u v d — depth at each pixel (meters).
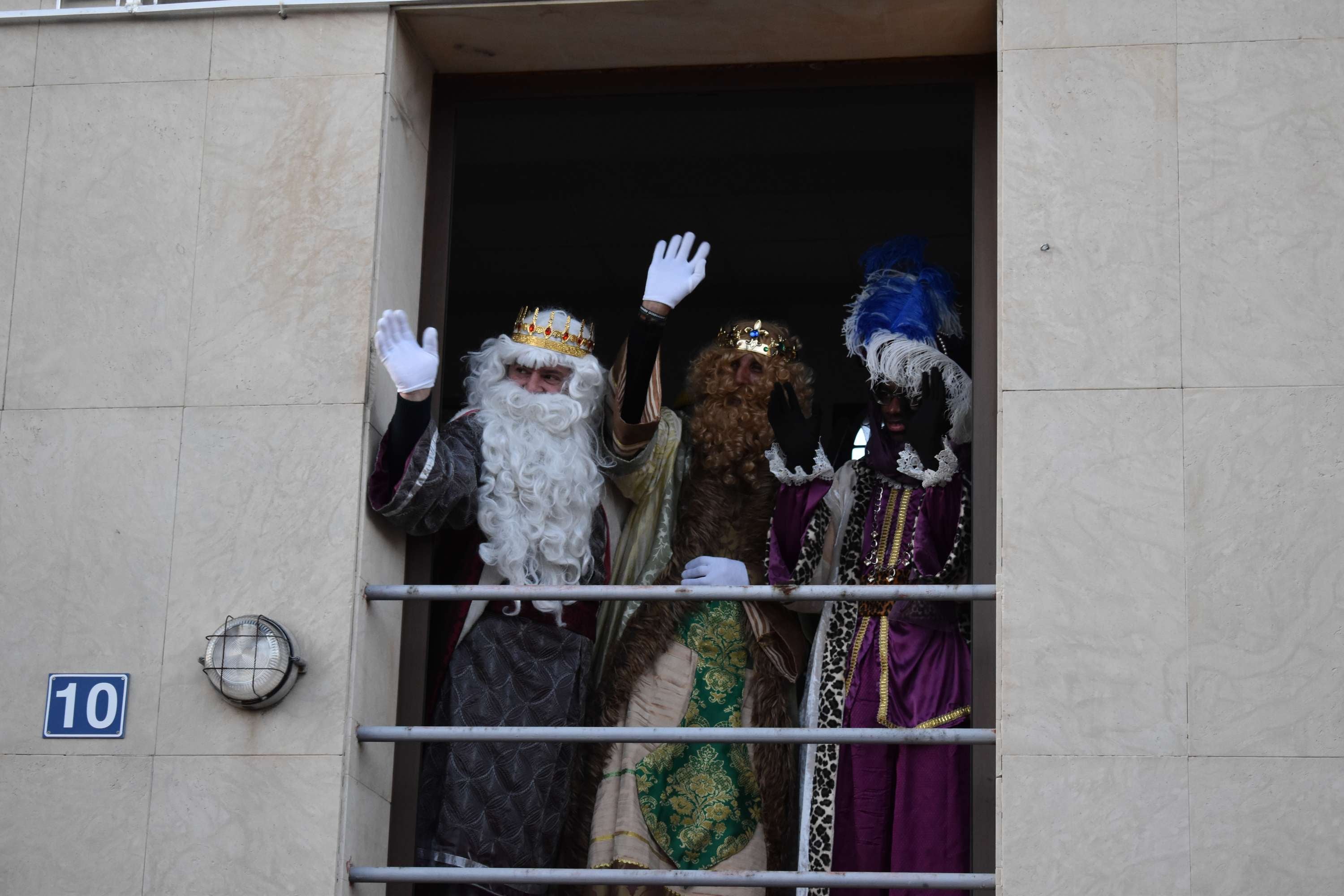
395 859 5.44
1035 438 5.11
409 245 5.84
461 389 9.93
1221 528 5.00
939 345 5.95
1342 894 4.70
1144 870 4.76
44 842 5.13
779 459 5.85
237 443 5.42
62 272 5.62
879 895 5.41
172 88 5.76
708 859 5.58
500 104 8.01
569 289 9.95
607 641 5.95
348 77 5.70
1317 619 4.91
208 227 5.62
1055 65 5.41
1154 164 5.31
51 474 5.45
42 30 5.85
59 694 5.26
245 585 5.30
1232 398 5.10
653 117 8.25
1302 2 5.39
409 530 5.49
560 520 5.80
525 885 5.45
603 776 5.73
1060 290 5.23
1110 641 4.94
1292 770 4.80
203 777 5.14
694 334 9.77
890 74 5.95
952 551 5.63
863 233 9.20
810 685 5.74
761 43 5.91
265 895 5.02
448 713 5.61
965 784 5.45
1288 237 5.22
